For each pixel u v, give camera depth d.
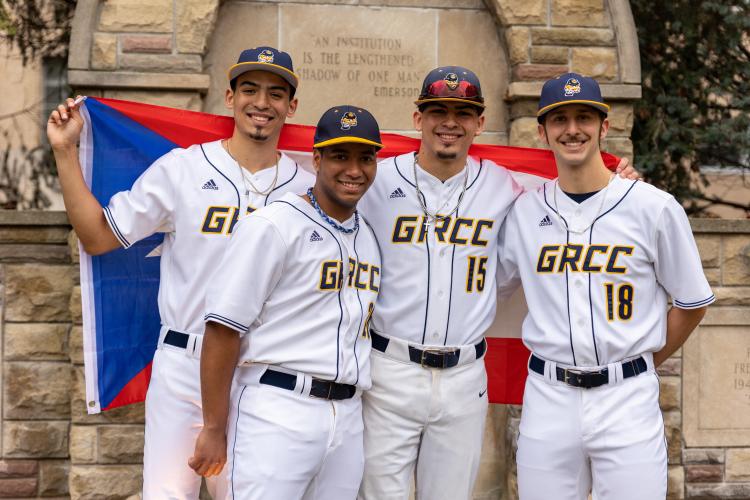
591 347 3.11
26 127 7.71
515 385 4.01
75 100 3.43
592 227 3.20
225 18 5.08
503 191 3.50
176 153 3.45
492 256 3.43
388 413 3.30
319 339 2.92
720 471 5.10
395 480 3.32
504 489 5.12
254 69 3.27
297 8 5.14
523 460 3.26
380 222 3.40
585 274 3.16
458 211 3.36
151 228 3.40
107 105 3.71
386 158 3.91
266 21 5.12
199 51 4.84
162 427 3.30
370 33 5.21
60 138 3.34
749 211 6.98
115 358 3.76
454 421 3.32
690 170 6.69
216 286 2.88
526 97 5.09
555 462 3.18
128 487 4.77
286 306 2.91
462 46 5.25
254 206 3.34
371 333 3.35
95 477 4.74
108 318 3.73
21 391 4.82
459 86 3.19
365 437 3.34
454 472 3.35
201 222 3.30
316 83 5.17
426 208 3.36
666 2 6.12
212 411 2.90
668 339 3.34
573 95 3.10
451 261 3.31
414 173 3.40
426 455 3.37
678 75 6.29
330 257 2.95
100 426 4.76
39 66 7.68
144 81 4.79
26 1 7.09
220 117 3.85
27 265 4.79
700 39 6.17
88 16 4.77
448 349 3.29
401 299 3.30
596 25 5.11
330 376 2.90
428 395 3.28
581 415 3.12
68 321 4.83
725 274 5.06
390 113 5.23
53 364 4.84
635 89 5.08
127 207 3.37
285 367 2.89
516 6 5.07
